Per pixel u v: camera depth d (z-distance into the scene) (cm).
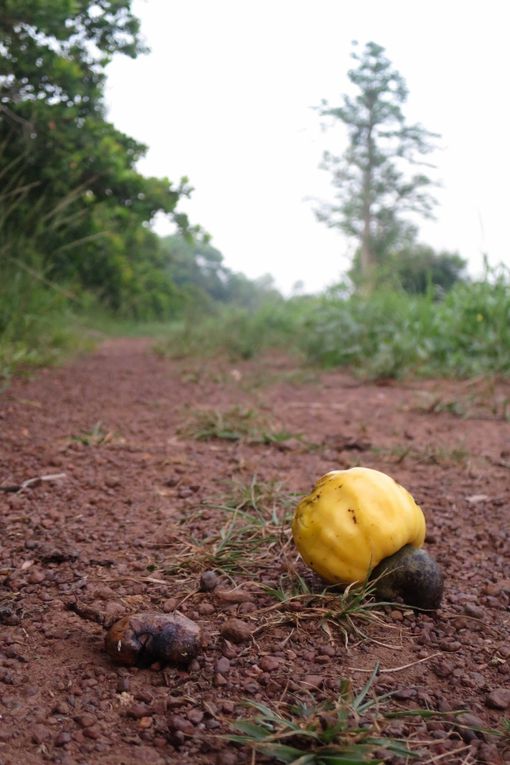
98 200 172
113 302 350
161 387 120
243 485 58
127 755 27
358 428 89
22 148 145
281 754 27
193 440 77
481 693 32
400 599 38
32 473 61
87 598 39
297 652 34
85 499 55
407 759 27
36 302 145
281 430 83
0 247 137
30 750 27
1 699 30
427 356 149
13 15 133
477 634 37
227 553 44
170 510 53
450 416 99
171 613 35
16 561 43
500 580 44
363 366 154
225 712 30
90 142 157
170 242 904
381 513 38
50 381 117
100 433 78
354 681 32
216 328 216
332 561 38
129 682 31
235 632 35
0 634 35
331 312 178
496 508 57
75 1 142
